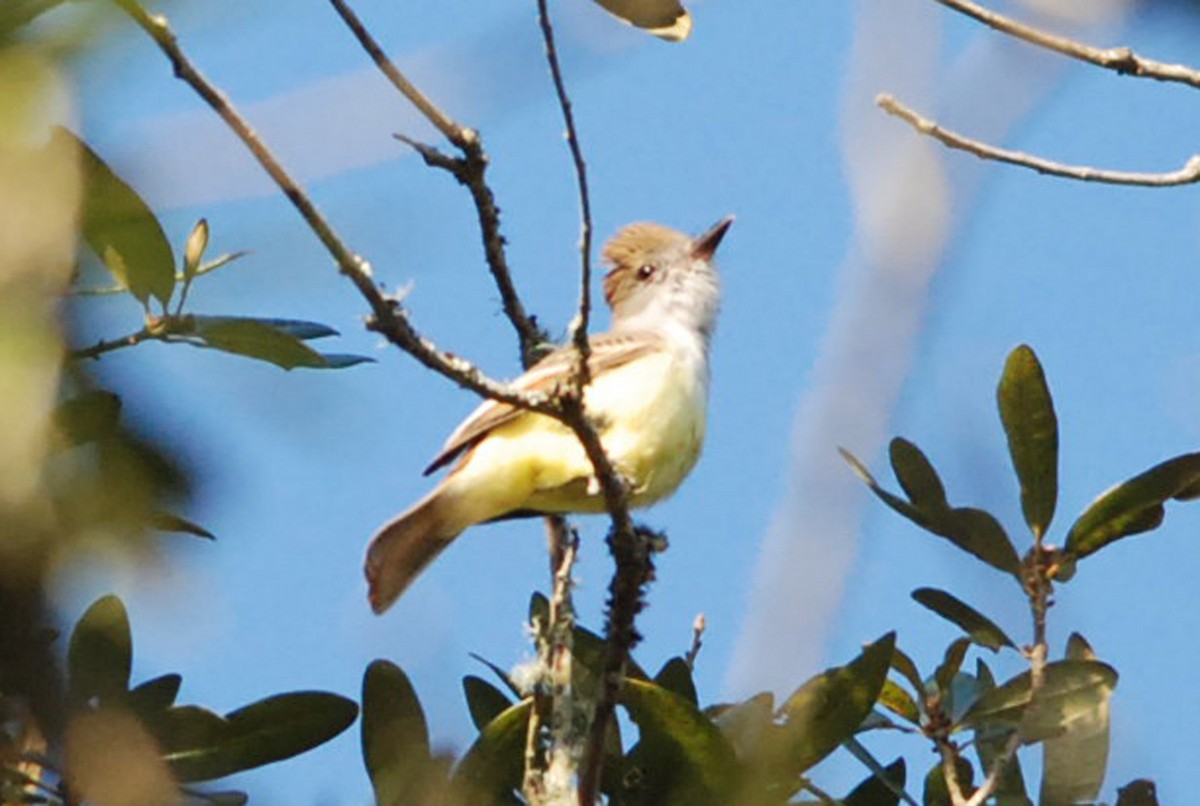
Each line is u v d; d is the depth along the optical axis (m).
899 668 10.40
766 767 8.81
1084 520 10.29
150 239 7.14
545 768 9.95
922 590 10.42
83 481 4.56
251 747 9.29
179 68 5.29
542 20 7.70
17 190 4.32
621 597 10.38
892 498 10.32
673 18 8.62
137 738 6.27
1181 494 10.28
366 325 8.77
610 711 9.44
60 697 6.07
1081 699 10.30
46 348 4.32
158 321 7.55
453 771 9.42
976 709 10.44
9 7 4.38
